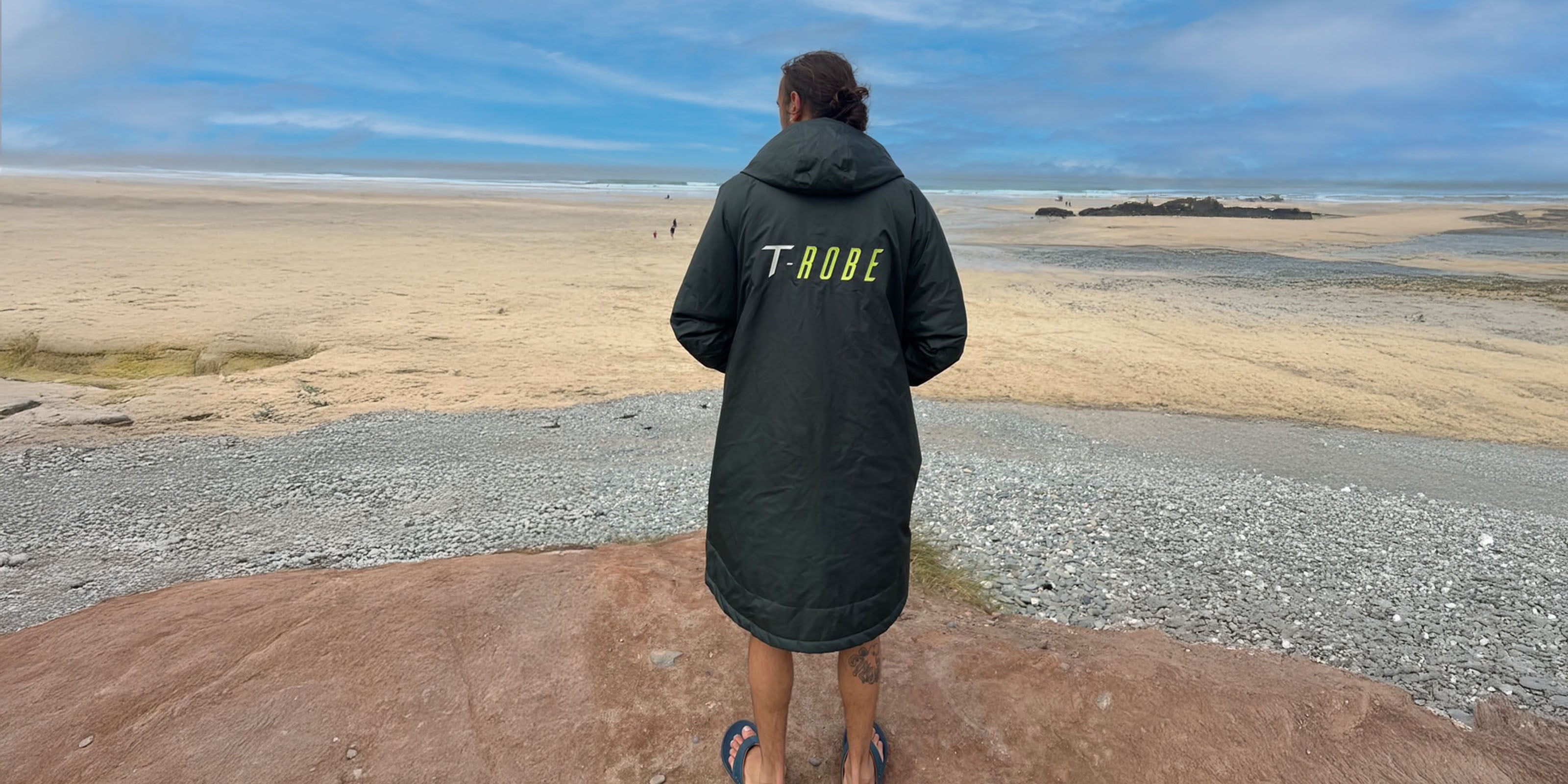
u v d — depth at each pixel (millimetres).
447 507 5668
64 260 19078
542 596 3408
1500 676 3189
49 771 2441
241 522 5422
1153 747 2506
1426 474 7566
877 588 2033
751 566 2029
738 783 2367
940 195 97438
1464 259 27531
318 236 27234
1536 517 5844
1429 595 4020
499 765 2471
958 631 3369
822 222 1892
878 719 2676
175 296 15141
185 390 9414
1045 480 6156
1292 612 3758
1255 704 2680
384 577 3633
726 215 1954
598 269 21672
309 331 12836
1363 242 33844
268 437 7754
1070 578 4086
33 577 4383
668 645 3062
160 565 4504
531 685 2822
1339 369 12219
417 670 2885
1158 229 40969
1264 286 21328
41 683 2879
